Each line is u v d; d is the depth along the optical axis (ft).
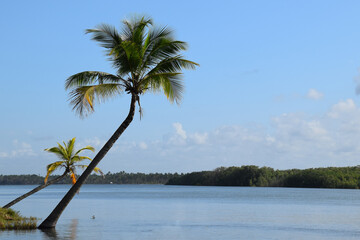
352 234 109.09
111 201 311.27
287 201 309.01
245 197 391.24
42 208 219.00
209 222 141.69
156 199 345.92
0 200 324.39
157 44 91.71
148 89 94.43
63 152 117.39
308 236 104.68
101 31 89.76
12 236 90.43
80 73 89.92
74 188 99.19
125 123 93.25
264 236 103.91
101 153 94.12
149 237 99.30
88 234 102.06
